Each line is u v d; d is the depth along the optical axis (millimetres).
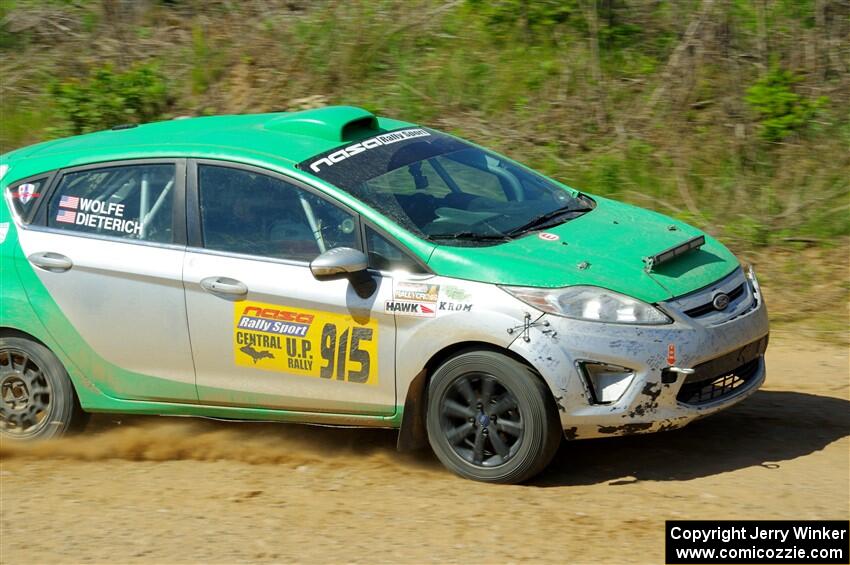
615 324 9406
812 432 11062
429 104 21031
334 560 8469
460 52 21906
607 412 9406
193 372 11031
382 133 11656
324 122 11281
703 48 20109
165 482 10742
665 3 21328
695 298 9805
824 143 18703
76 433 11984
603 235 10555
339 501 9852
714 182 18391
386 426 10359
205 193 10992
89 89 21781
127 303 11148
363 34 22500
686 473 10109
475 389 9922
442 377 9938
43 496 10500
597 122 19906
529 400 9516
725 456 10492
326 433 11938
